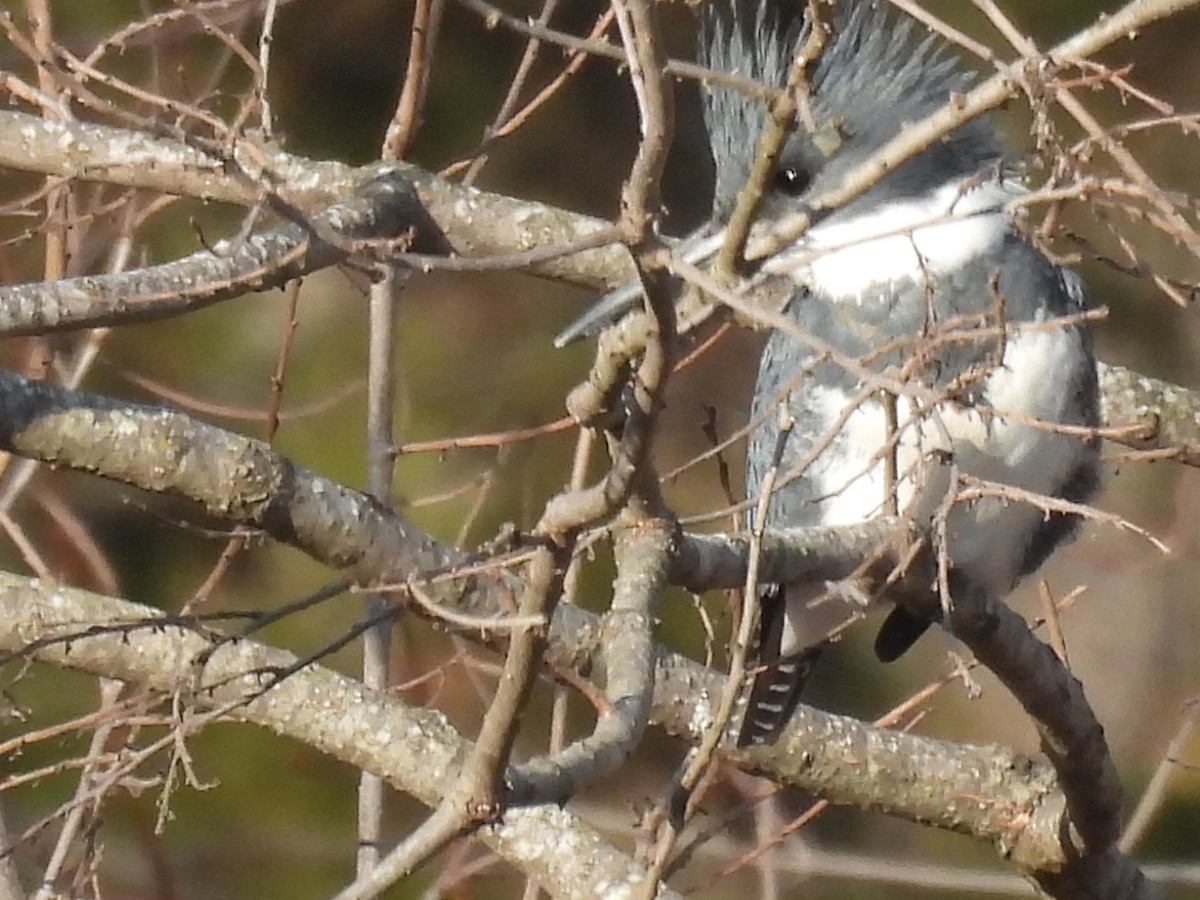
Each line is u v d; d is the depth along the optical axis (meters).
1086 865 5.88
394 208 6.29
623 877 5.39
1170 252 8.22
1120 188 3.59
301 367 9.34
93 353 6.87
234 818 8.82
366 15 9.52
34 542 8.21
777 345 5.98
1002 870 9.31
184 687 4.62
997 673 5.14
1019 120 6.43
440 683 6.95
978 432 5.46
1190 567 9.59
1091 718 5.32
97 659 5.63
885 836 9.40
